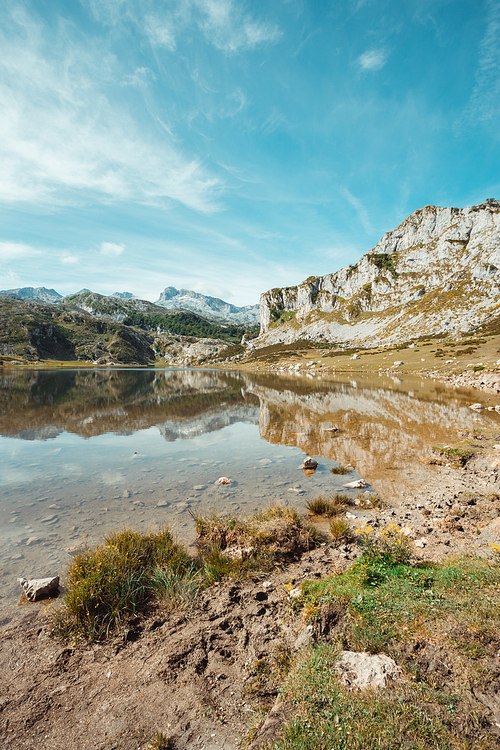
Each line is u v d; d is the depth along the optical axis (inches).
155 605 256.8
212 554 319.3
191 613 247.1
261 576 295.0
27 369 5295.3
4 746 152.6
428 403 1274.6
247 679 185.0
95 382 2738.7
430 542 331.6
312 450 729.6
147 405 1450.5
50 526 392.5
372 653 174.9
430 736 128.9
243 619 236.5
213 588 279.0
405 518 406.6
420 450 704.4
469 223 6791.3
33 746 152.7
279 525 367.9
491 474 536.4
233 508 444.1
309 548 347.6
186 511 435.5
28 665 202.1
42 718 166.9
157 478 569.6
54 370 5123.0
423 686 150.3
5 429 973.2
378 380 2359.7
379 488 513.7
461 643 169.2
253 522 378.9
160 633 227.0
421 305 5851.4
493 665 155.9
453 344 3467.0
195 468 622.2
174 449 761.0
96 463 656.4
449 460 623.2
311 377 3002.0
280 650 201.3
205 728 157.8
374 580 240.4
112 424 1051.9
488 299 4891.7
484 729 129.6
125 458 690.2
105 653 210.7
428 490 498.0
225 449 756.0
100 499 478.6
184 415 1208.2
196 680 186.9
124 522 403.5
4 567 306.5
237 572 296.7
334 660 172.7
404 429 882.1
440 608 194.9
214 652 207.5
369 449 722.2
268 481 550.9
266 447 767.1
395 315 6220.5
